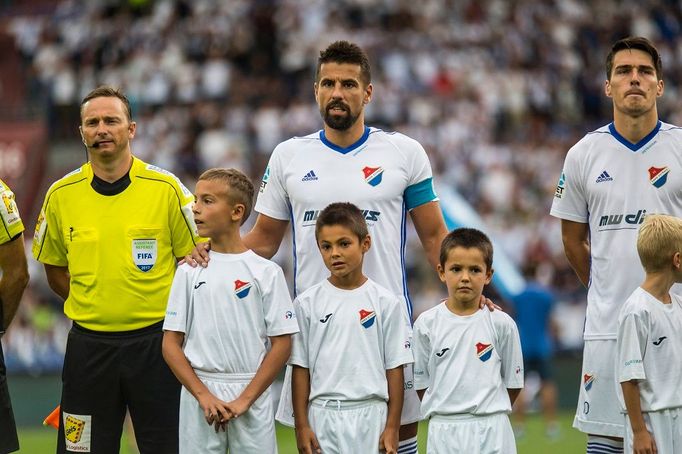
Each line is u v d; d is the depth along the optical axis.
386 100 64.69
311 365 18.17
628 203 19.08
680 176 19.00
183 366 17.53
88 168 19.06
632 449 17.80
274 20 71.31
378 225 19.06
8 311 19.61
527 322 37.97
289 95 66.56
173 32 70.06
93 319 18.55
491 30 74.31
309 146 19.39
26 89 70.25
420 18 73.19
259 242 19.88
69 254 18.81
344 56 18.69
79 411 18.66
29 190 56.00
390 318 18.16
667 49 79.12
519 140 65.94
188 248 19.05
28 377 40.91
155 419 18.53
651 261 17.97
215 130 61.94
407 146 19.44
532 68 73.00
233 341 17.69
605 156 19.30
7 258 19.25
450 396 18.28
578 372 45.66
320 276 19.09
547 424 37.09
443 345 18.47
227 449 17.83
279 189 19.62
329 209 18.00
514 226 57.03
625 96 18.77
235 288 17.84
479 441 18.12
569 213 19.81
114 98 18.69
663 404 17.73
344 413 17.75
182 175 60.09
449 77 69.06
